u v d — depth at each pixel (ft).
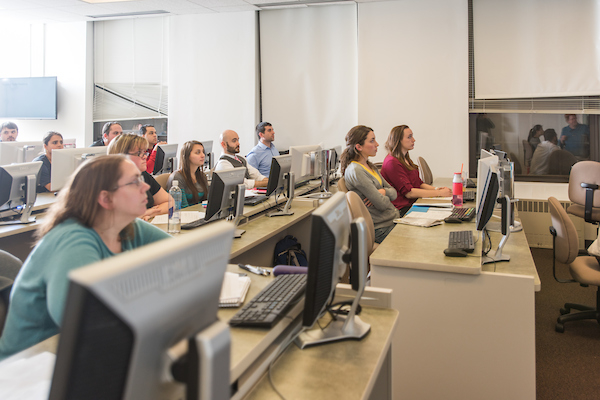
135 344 1.94
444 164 17.78
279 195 11.81
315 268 3.76
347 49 18.60
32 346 3.86
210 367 2.10
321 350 4.00
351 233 4.17
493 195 7.14
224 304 4.57
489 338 6.33
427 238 8.05
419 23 17.54
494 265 6.95
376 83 18.15
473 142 17.87
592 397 7.05
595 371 7.80
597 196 13.24
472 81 17.40
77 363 1.85
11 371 3.35
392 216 10.94
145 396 2.10
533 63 16.65
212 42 19.92
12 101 21.84
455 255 6.81
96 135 22.03
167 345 2.19
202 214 9.37
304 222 12.32
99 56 21.54
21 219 9.39
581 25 16.02
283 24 19.19
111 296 1.81
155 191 9.98
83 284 1.76
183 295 2.19
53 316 3.67
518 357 6.22
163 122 21.21
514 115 17.24
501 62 17.02
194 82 20.29
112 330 1.87
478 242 7.57
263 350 3.74
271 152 17.15
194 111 20.40
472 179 16.89
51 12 19.70
